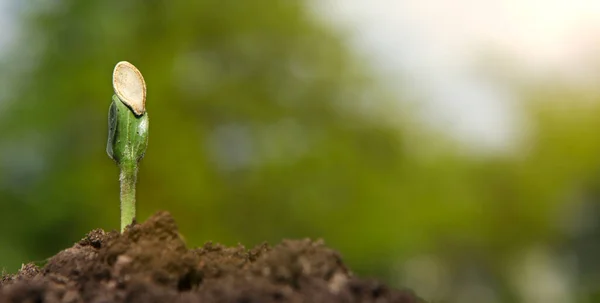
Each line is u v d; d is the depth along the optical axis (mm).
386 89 16453
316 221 15023
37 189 13750
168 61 14453
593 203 21078
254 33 15578
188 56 15047
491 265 19766
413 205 15852
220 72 15484
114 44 14102
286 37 15641
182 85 14758
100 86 13703
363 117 16234
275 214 15078
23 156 14289
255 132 15250
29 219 13711
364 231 15125
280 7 15547
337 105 16047
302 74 15961
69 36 14266
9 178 13852
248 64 15648
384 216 15289
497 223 19188
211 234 14211
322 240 2328
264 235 15062
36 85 14148
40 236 13875
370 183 15469
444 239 18125
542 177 20297
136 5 14578
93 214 13672
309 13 16109
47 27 14180
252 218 14992
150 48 14609
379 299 2070
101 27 14070
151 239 2334
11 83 14281
